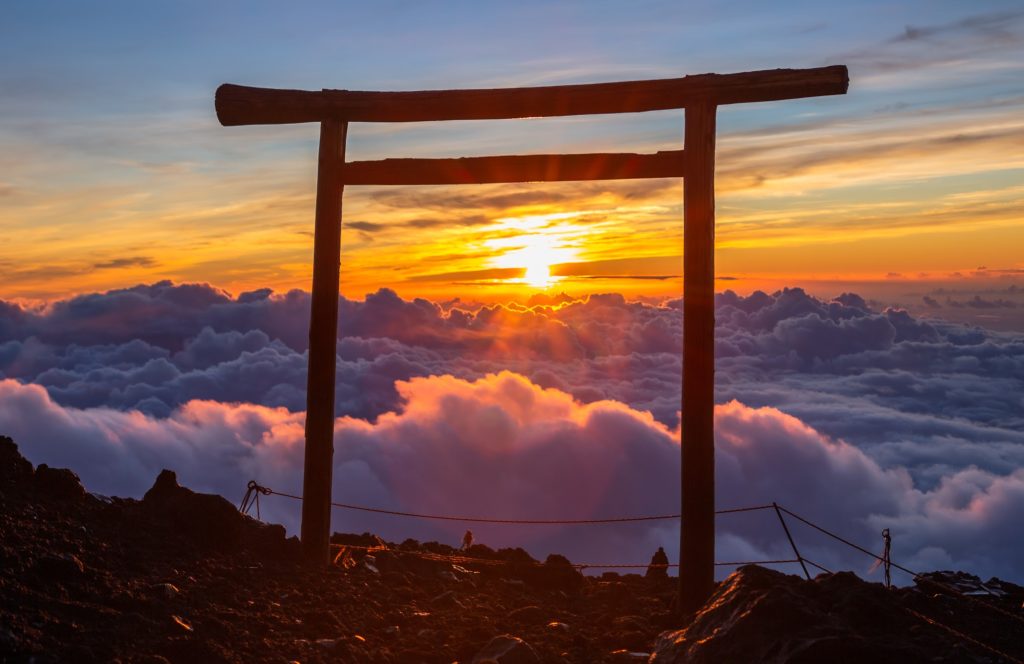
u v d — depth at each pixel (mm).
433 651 6387
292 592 7289
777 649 5422
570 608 8555
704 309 8039
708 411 7984
